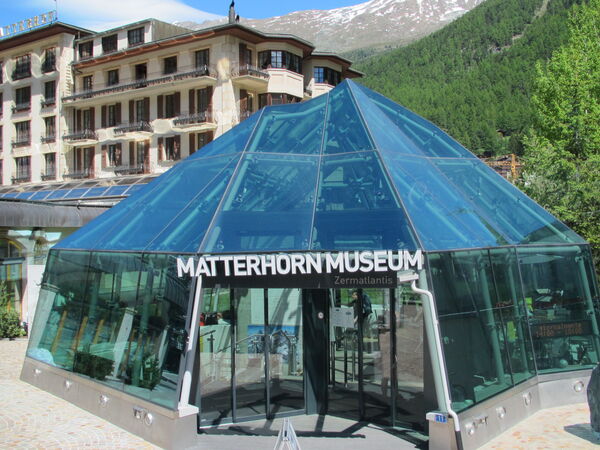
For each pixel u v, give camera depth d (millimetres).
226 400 11844
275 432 11102
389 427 11289
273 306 12359
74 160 59344
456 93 196750
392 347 11398
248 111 51281
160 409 10266
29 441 10516
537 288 12789
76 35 60250
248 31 49844
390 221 10898
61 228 23797
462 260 10859
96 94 56156
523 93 185875
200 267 10508
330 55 56969
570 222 22219
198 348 11805
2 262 21938
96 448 10148
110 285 12891
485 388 10469
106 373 12117
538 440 10203
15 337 21703
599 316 13484
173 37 50906
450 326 10047
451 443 9406
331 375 12383
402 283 10109
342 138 13219
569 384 12500
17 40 61125
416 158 13344
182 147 51688
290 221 11391
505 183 14820
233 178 12344
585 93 26375
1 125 63562
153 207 13602
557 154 24797
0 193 50469
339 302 12242
